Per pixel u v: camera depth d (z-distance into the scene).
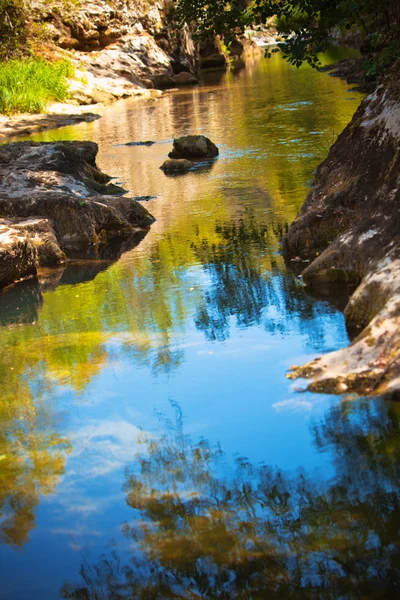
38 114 22.91
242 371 5.00
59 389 5.07
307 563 3.17
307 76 27.08
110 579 3.20
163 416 4.55
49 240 8.39
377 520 3.39
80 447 4.29
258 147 14.06
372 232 6.28
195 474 3.90
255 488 3.72
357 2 7.67
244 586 3.09
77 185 10.55
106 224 9.12
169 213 9.91
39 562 3.36
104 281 7.48
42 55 28.88
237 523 3.48
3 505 3.80
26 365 5.53
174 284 7.07
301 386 4.66
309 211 7.78
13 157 11.68
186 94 27.39
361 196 7.32
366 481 3.67
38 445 4.35
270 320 5.84
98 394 4.93
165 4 36.28
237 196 10.38
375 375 4.50
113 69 31.05
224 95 24.66
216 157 13.59
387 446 3.92
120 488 3.85
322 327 5.54
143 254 8.28
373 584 3.02
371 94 8.86
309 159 12.30
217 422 4.39
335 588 3.02
